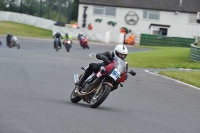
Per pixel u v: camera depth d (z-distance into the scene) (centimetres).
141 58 10031
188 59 9794
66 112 3055
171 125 2962
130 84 5309
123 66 3303
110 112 3241
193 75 6744
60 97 3862
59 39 11369
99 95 3350
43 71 5925
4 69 5747
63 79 5238
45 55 9225
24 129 2416
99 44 16400
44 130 2428
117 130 2609
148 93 4659
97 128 2609
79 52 11588
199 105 4134
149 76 6431
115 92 4516
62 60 8194
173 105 3978
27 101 3412
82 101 3788
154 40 18000
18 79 4875
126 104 3791
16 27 19738
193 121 3222
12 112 2884
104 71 3272
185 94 4847
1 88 4056
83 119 2848
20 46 12331
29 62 7138
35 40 15775
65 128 2522
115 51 3312
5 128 2400
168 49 13825
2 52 9125
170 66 8488
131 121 2958
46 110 3064
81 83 3475
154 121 3052
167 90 5053
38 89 4238
